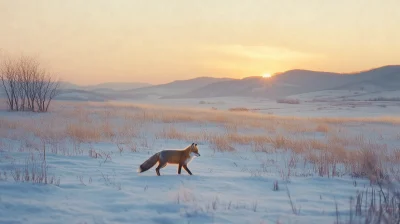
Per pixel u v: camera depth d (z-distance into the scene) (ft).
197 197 21.39
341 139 64.08
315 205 20.77
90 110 121.49
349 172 33.96
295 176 31.58
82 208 18.21
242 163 40.93
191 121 95.30
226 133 69.26
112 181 25.75
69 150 44.75
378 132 81.76
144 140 57.72
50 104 148.56
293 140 58.80
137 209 18.42
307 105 286.25
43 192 21.02
